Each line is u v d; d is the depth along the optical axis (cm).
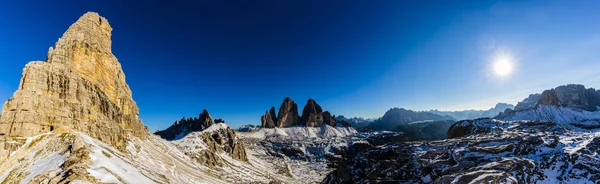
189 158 15638
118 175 5291
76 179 4144
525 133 14325
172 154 14450
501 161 8881
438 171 9906
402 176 10581
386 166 11838
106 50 12338
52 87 8288
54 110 7919
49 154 6588
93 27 11656
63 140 7131
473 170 8725
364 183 10862
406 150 13400
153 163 10438
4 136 6975
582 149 8781
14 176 5775
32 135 7206
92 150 6216
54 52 9181
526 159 8744
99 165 5319
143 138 13688
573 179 7044
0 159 6488
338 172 13400
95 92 10150
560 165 7931
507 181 7244
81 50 10194
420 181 9638
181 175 10694
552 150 9519
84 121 8600
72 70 9412
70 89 8744
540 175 7538
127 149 10194
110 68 12406
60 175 4553
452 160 10538
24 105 7438
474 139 13825
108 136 9394
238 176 15988
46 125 7525
